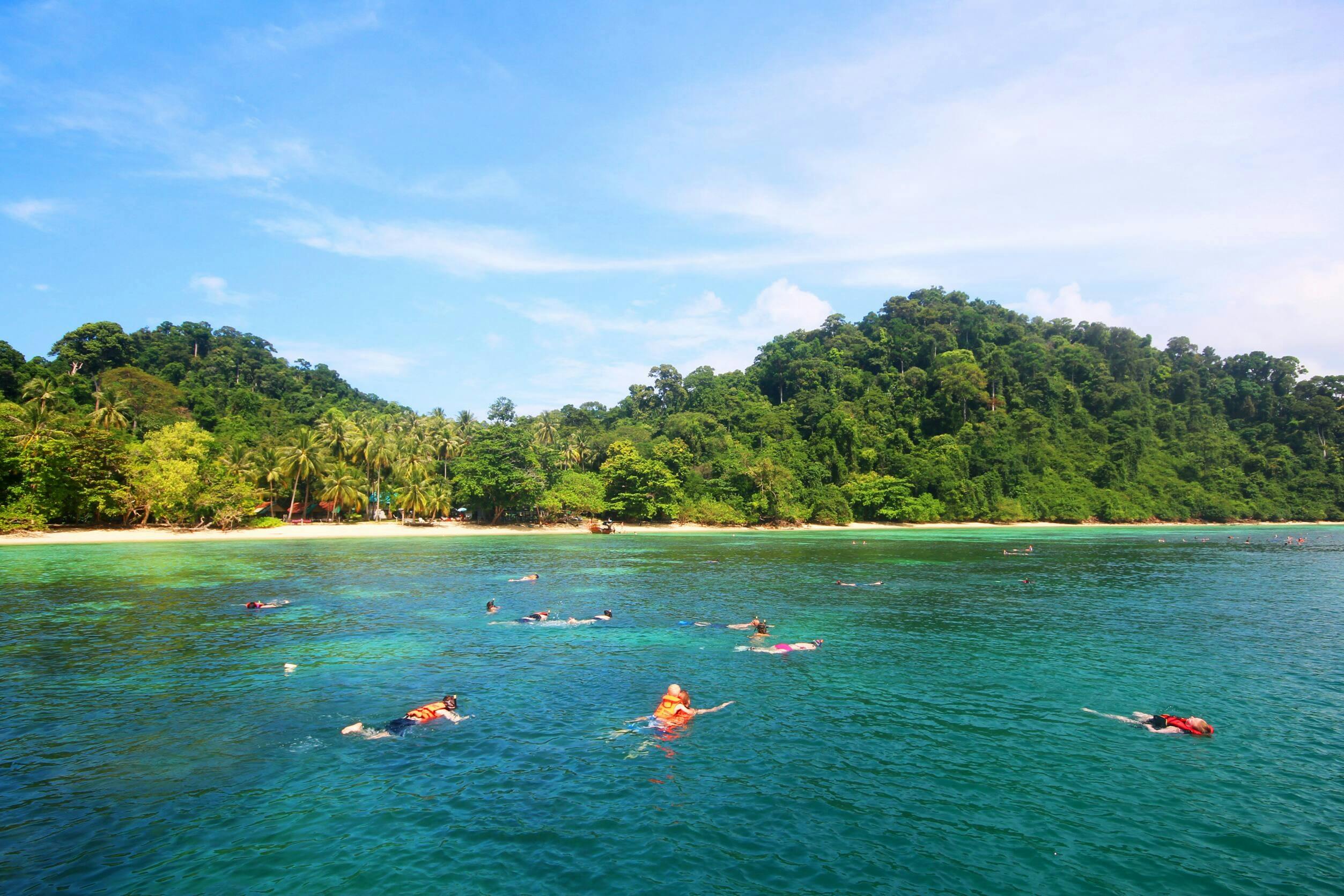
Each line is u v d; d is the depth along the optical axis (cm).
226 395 15800
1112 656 2553
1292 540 9488
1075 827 1267
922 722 1814
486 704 1941
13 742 1628
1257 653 2608
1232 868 1138
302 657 2483
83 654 2502
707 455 14662
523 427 14762
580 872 1093
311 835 1202
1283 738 1720
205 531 8925
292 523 10506
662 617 3338
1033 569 5631
